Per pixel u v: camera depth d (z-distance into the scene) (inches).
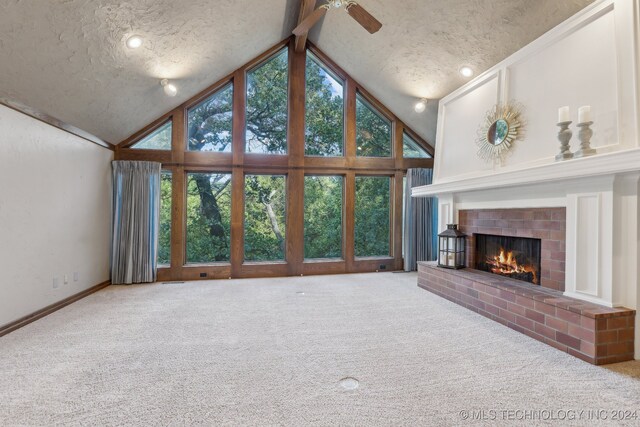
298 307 148.8
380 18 168.9
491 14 136.0
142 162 195.0
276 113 225.0
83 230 165.6
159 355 98.4
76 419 67.8
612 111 98.7
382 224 241.1
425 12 152.8
